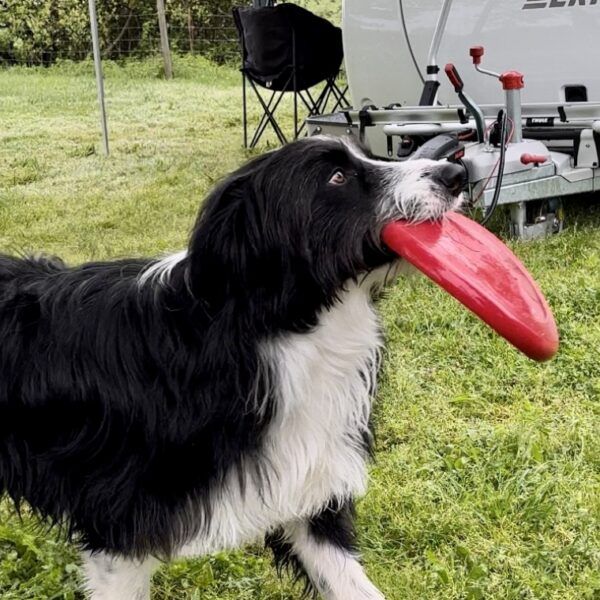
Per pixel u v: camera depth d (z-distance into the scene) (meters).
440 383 2.18
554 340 1.30
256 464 1.33
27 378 1.38
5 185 4.44
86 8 8.94
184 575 1.63
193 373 1.30
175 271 1.33
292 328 1.28
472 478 1.84
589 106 2.96
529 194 2.93
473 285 1.27
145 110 6.71
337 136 1.38
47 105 6.98
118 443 1.34
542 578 1.59
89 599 1.46
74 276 1.42
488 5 3.22
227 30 9.17
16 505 1.47
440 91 3.39
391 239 1.27
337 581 1.49
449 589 1.58
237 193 1.29
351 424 1.38
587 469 1.85
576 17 3.08
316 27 4.49
